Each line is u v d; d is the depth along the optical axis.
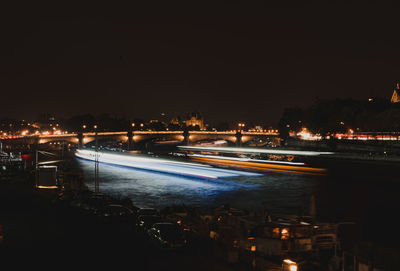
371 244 25.91
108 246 31.27
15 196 62.31
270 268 25.89
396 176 124.44
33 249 30.09
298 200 89.00
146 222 36.09
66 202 54.81
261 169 149.50
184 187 108.75
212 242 30.33
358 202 87.06
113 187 109.19
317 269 28.58
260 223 31.95
